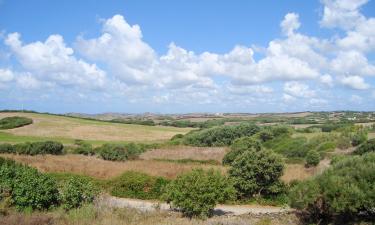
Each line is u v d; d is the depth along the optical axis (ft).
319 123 379.35
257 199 83.61
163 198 65.00
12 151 177.68
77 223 50.08
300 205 53.16
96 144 238.07
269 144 224.94
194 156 188.34
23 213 53.72
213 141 255.29
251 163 84.17
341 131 227.81
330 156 161.99
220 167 130.11
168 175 105.60
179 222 54.65
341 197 49.90
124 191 86.43
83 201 61.72
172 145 242.99
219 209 75.46
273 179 84.84
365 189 50.34
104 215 55.47
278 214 64.34
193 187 61.41
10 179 59.72
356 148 175.11
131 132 314.14
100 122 356.79
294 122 413.18
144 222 54.03
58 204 61.72
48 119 330.95
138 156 173.68
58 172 102.78
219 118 536.83
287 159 167.84
